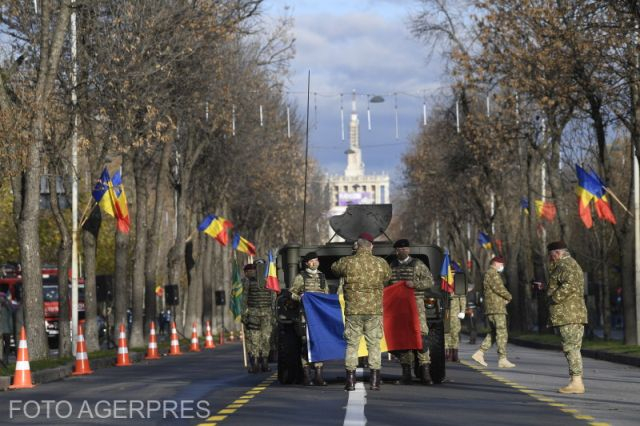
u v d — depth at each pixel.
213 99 105.56
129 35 80.75
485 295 62.09
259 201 178.12
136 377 58.22
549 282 42.97
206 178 146.12
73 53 78.88
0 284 141.75
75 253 83.12
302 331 45.09
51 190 81.38
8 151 65.81
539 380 49.78
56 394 46.25
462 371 57.16
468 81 95.69
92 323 92.25
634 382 50.06
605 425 31.00
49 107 72.56
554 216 146.75
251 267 59.22
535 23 86.25
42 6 71.06
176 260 127.06
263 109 145.25
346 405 36.06
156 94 84.50
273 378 52.69
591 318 109.00
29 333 70.75
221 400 39.50
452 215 182.25
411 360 46.19
